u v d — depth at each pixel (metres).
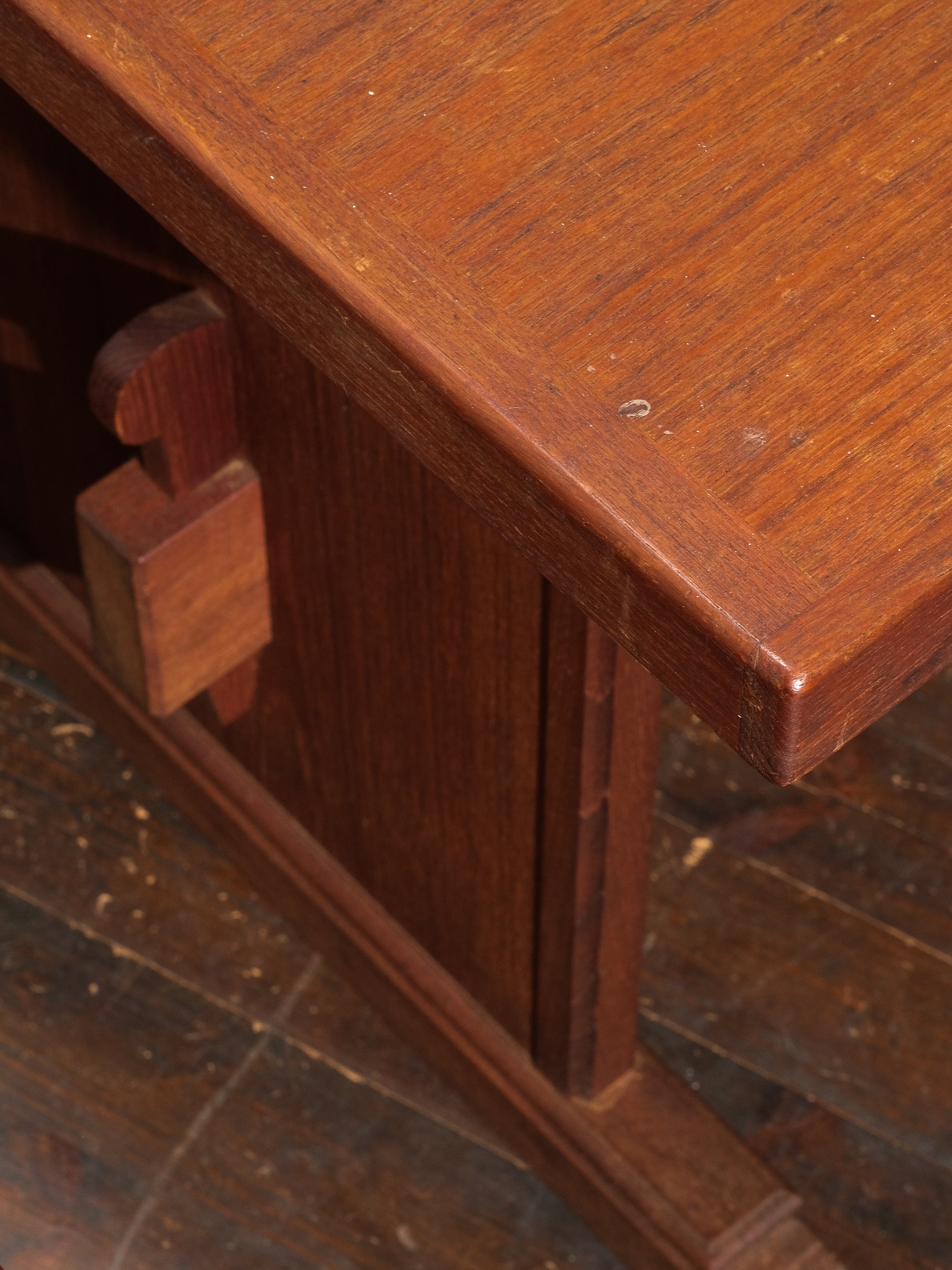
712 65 1.22
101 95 1.23
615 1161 1.68
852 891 1.84
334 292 1.18
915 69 1.22
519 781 1.50
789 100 1.21
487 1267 1.71
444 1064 1.76
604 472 1.15
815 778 1.89
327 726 1.64
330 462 1.46
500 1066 1.71
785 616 1.12
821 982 1.81
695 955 1.82
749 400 1.16
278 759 1.73
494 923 1.62
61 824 1.87
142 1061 1.78
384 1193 1.74
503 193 1.20
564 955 1.57
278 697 1.67
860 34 1.23
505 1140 1.75
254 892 1.84
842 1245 1.72
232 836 1.82
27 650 1.93
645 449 1.15
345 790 1.68
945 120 1.21
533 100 1.21
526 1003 1.66
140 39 1.22
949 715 1.92
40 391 1.69
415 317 1.17
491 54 1.22
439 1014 1.73
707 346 1.17
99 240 1.51
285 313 1.22
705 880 1.85
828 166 1.20
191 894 1.84
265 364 1.45
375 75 1.22
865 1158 1.75
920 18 1.23
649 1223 1.67
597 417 1.16
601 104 1.21
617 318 1.17
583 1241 1.72
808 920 1.83
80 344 1.60
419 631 1.49
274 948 1.82
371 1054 1.79
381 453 1.42
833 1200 1.73
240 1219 1.73
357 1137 1.75
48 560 1.86
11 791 1.88
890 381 1.16
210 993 1.81
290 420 1.46
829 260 1.18
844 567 1.13
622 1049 1.67
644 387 1.16
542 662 1.42
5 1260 1.71
